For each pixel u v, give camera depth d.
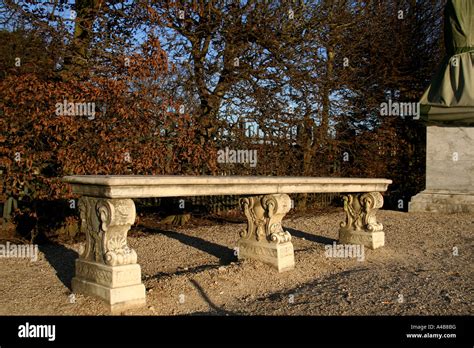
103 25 7.32
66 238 6.63
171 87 8.08
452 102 10.37
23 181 6.00
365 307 3.78
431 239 7.30
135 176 3.66
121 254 3.57
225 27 8.46
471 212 10.21
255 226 5.07
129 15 7.55
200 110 8.38
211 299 4.02
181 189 3.81
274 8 8.98
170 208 8.78
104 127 6.27
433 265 5.46
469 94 10.23
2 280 4.38
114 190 3.38
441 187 10.67
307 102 10.30
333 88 10.80
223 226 8.44
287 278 4.73
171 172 7.39
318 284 4.56
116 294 3.49
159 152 7.00
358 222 6.28
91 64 6.70
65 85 6.02
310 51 9.74
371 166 11.96
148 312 3.57
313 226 8.48
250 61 8.97
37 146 6.03
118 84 6.30
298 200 11.04
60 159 5.98
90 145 6.25
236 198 10.19
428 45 13.96
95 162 6.23
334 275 4.96
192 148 7.62
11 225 6.50
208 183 3.95
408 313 3.63
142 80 6.68
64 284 4.25
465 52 10.45
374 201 6.11
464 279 4.75
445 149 10.64
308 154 10.70
